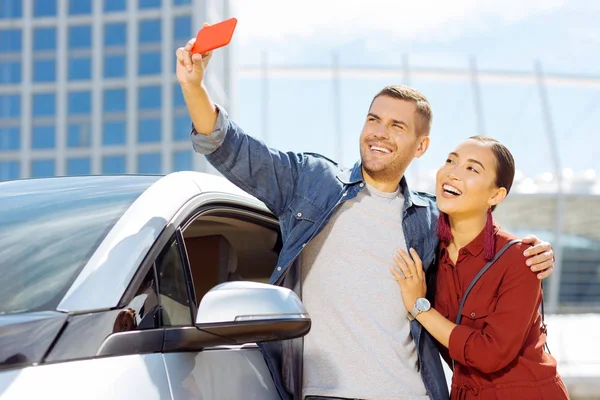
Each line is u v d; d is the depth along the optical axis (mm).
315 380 2229
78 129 47250
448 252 2455
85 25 47969
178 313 1780
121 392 1481
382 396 2227
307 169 2369
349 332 2264
